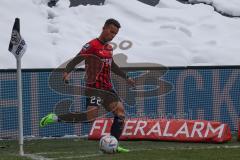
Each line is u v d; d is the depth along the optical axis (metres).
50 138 27.73
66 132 28.28
